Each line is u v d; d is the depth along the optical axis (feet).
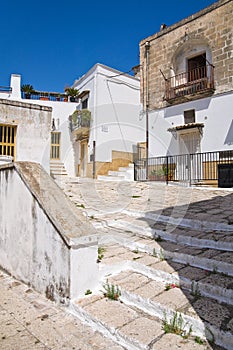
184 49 44.83
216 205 19.11
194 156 41.04
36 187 10.60
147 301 8.14
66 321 8.09
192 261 10.37
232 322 6.87
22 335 7.39
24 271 11.06
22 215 11.30
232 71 37.47
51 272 9.49
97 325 7.63
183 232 13.28
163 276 9.65
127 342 6.84
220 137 38.09
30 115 31.71
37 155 31.86
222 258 9.97
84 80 55.26
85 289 9.10
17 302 9.36
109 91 50.60
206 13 40.83
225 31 38.55
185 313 7.34
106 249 12.66
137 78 54.54
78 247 8.90
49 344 7.02
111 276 10.11
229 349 6.30
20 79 54.08
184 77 44.73
